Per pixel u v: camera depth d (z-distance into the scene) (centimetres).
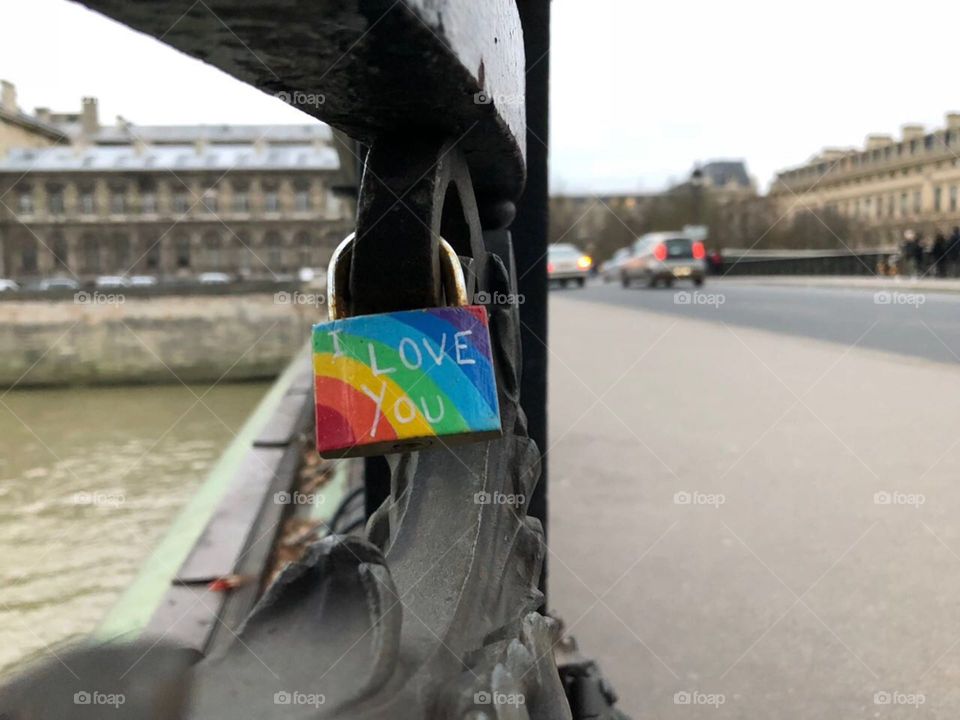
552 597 320
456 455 115
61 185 4612
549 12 208
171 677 76
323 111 83
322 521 441
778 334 1180
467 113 87
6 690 71
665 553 364
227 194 4491
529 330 215
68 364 2855
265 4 55
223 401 2202
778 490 452
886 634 286
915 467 488
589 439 580
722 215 4056
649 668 266
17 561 683
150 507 939
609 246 4078
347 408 86
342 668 79
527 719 85
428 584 99
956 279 2672
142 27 59
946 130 3775
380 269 89
